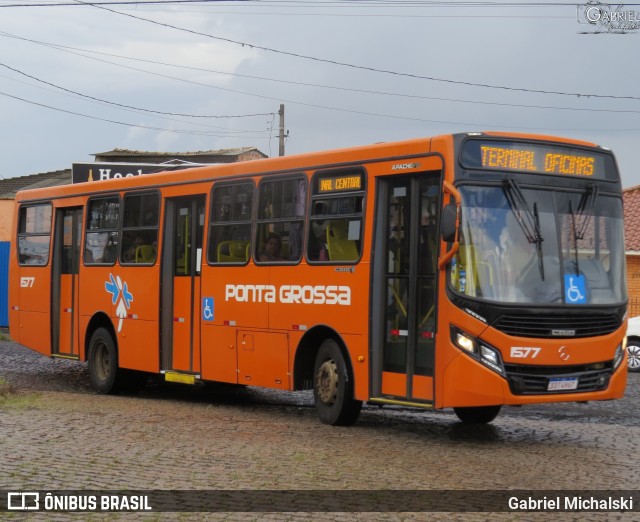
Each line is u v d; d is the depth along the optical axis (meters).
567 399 11.42
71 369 21.88
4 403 14.88
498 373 11.13
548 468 10.12
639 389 19.14
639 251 30.78
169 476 9.45
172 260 16.30
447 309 11.37
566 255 11.66
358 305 12.62
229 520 7.80
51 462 10.09
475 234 11.35
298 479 9.34
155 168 40.03
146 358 16.56
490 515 8.05
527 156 11.77
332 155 13.27
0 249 33.97
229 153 53.84
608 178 12.29
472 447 11.46
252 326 14.43
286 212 14.00
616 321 11.83
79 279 18.48
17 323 20.28
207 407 15.38
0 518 7.83
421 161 11.92
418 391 11.87
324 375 13.26
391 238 12.45
